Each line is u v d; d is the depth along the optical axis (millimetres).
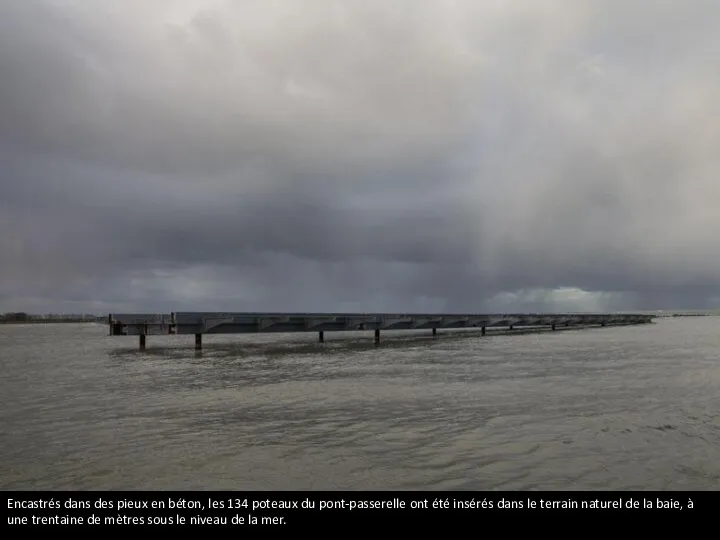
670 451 8227
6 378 18828
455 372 19641
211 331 34719
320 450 8414
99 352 33531
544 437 9117
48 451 8523
